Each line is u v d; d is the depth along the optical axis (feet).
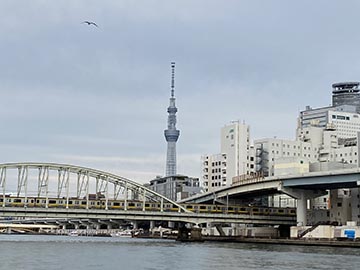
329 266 320.09
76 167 604.49
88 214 587.68
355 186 629.51
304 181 624.59
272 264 332.60
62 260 349.20
